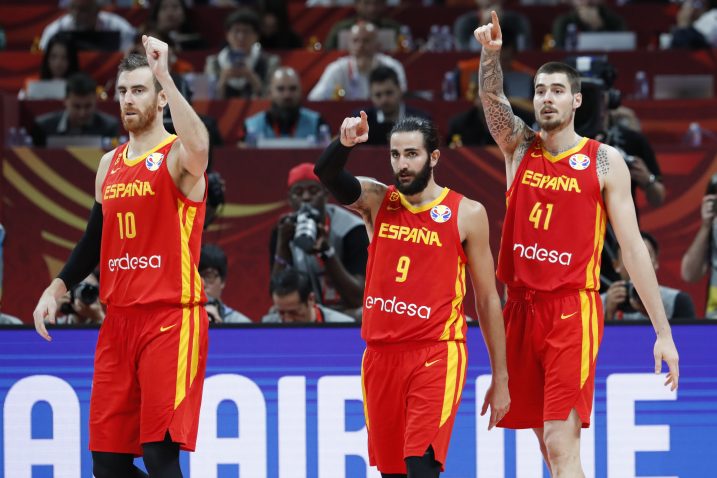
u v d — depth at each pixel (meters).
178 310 8.92
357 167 13.60
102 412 9.01
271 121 15.97
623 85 18.38
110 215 9.01
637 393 10.80
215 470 10.88
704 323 10.77
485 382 10.84
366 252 13.25
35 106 16.66
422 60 18.81
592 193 9.38
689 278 13.63
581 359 9.31
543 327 9.43
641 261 9.30
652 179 13.34
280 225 12.75
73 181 13.72
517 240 9.55
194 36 20.23
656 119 16.41
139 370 8.89
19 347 10.78
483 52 9.49
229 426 10.87
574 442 9.30
